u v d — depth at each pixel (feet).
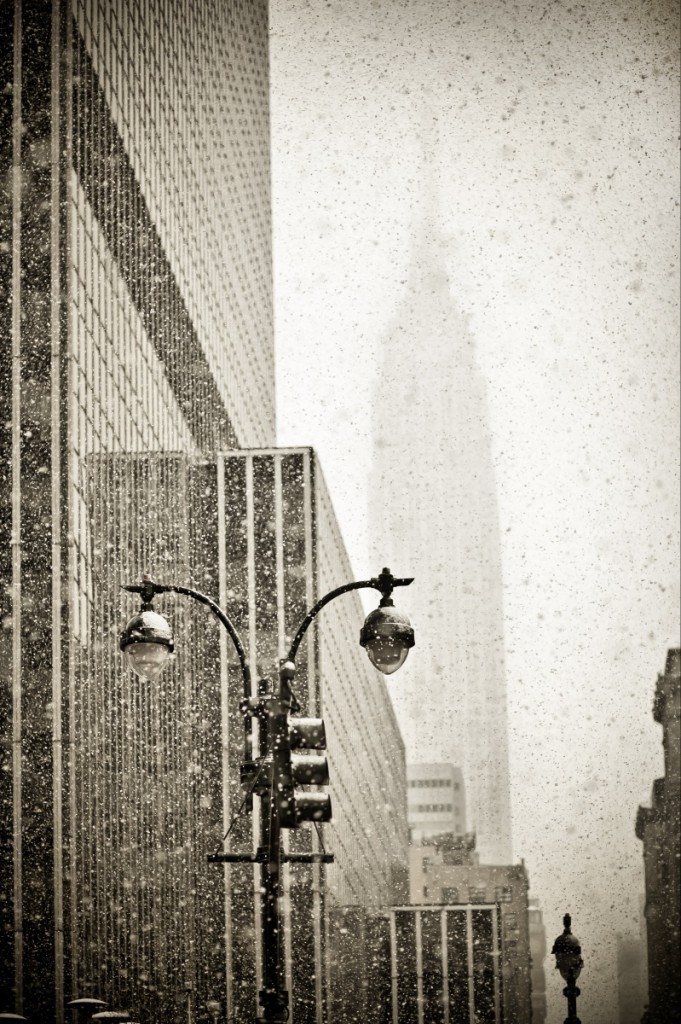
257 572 303.48
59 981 141.08
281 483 307.37
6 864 143.33
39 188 156.35
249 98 372.17
